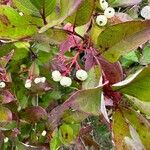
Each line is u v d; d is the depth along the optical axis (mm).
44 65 195
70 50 169
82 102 134
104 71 154
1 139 212
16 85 208
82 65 172
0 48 183
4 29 157
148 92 140
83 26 163
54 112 157
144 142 148
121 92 145
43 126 206
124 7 190
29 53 198
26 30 158
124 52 148
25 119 205
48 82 201
